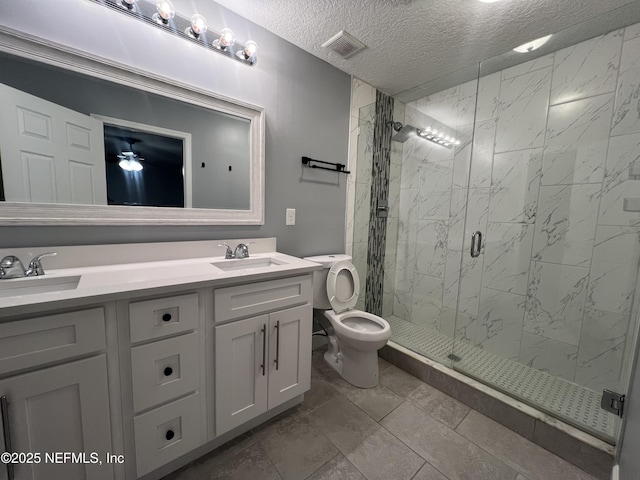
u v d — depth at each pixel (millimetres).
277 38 1682
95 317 849
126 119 1250
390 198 2553
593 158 1548
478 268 2072
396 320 2615
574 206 1623
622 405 1212
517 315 1881
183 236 1456
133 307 910
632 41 1408
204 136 1469
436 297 2369
